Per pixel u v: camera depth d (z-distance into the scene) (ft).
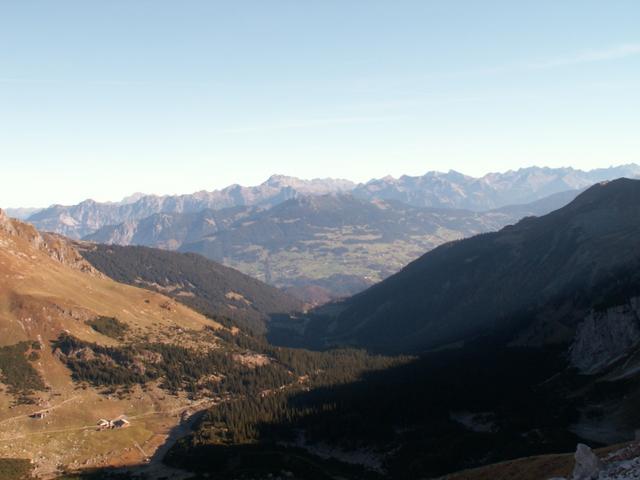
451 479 417.49
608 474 256.11
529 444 541.75
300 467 595.88
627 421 548.31
